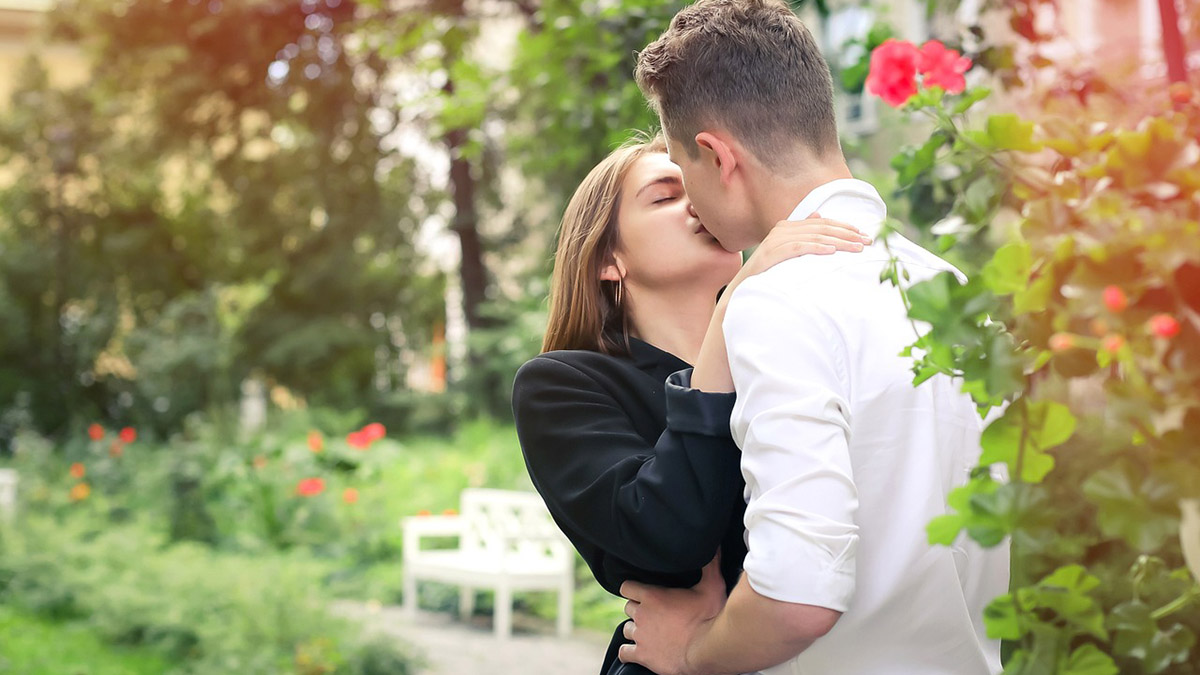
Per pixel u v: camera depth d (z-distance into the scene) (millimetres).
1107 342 1273
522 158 8156
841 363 1345
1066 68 2943
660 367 1727
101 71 23000
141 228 25000
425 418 20500
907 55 1858
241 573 7793
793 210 1474
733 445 1404
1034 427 1222
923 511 1358
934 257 1516
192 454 12688
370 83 20875
